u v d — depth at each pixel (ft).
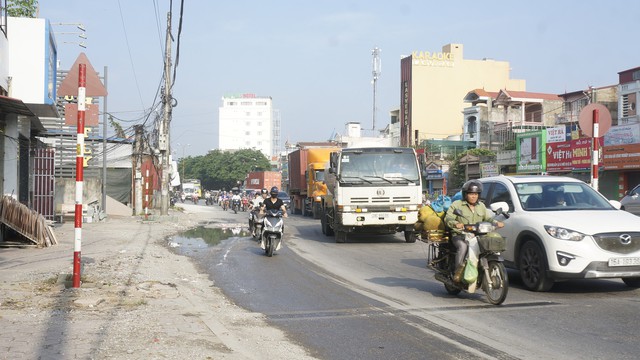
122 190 133.39
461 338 21.36
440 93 265.75
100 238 63.31
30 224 52.08
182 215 124.77
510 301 28.22
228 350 19.43
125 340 20.34
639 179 112.06
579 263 28.50
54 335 20.81
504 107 211.82
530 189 34.24
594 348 19.72
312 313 26.27
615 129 115.03
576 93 183.11
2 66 54.70
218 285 35.40
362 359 18.97
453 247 29.53
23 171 69.31
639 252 28.71
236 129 620.08
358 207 58.85
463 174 183.83
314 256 50.08
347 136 294.46
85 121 31.45
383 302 28.58
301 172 117.70
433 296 30.14
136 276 35.96
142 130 115.85
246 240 67.97
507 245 32.94
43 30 59.98
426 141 216.95
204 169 412.16
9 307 25.71
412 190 59.41
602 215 30.73
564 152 130.62
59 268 38.27
